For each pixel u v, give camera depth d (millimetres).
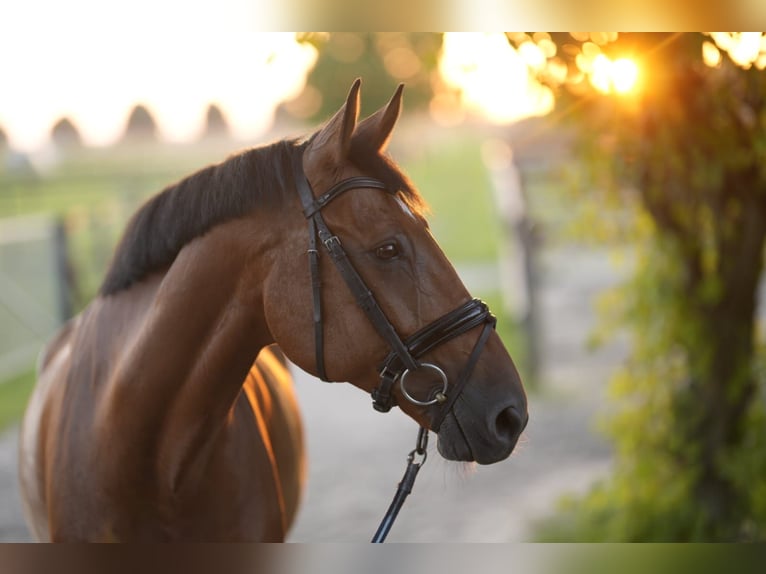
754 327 3791
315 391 7609
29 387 7254
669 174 3469
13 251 7887
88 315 2244
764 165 3131
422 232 1801
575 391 6879
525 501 4750
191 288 1893
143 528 2014
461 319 1768
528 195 8773
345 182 1794
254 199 1844
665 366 4023
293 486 2639
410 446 5906
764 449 3652
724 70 2723
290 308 1813
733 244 3662
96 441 2004
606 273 11203
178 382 1915
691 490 3832
